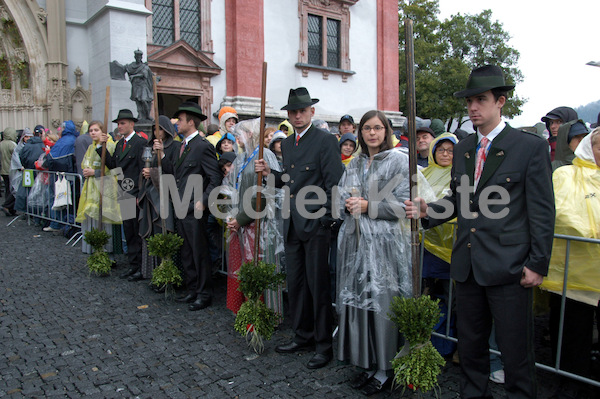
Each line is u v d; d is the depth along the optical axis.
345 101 19.41
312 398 2.98
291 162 3.55
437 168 4.05
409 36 2.59
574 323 3.02
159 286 5.03
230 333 4.00
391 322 2.98
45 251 6.63
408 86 2.62
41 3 13.34
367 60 20.09
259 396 3.00
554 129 4.93
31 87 13.77
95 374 3.26
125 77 12.27
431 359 2.72
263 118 3.63
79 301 4.70
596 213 2.97
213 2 15.75
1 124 14.14
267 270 3.62
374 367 3.07
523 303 2.46
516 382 2.49
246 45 16.23
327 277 3.48
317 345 3.48
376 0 20.23
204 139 4.64
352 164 3.23
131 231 5.39
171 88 15.03
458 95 2.60
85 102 13.41
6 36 13.77
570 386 3.01
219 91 16.05
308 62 18.30
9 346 3.67
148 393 3.02
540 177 2.39
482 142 2.60
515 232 2.45
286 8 17.39
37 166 8.28
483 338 2.66
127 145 5.47
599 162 3.04
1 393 3.00
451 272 2.71
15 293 4.89
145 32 12.70
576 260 2.94
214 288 5.26
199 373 3.30
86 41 13.55
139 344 3.75
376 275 2.97
